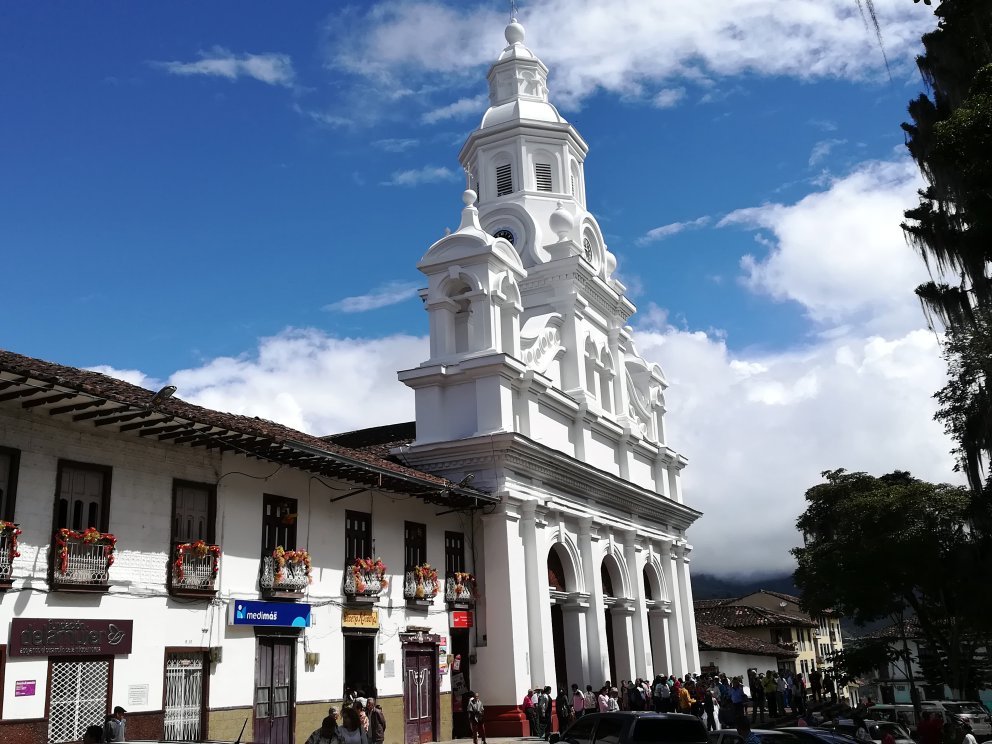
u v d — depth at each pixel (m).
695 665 39.88
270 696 19.62
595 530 33.34
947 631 33.84
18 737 14.61
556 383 33.69
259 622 19.30
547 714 26.19
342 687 21.69
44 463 15.89
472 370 28.78
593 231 39.12
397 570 24.48
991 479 20.36
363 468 21.05
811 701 44.59
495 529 27.77
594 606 31.62
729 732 16.53
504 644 26.78
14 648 14.79
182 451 18.58
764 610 64.12
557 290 35.16
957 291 19.78
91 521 16.66
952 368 19.89
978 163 16.28
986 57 18.16
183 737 17.39
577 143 41.19
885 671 46.34
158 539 17.70
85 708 15.84
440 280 30.66
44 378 14.10
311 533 21.61
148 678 16.92
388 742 22.75
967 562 28.41
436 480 24.33
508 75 41.44
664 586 39.31
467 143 40.31
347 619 22.08
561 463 30.22
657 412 43.00
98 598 16.28
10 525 14.80
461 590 26.41
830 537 35.56
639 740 14.32
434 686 25.08
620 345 39.41
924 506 29.78
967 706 27.73
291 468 21.27
